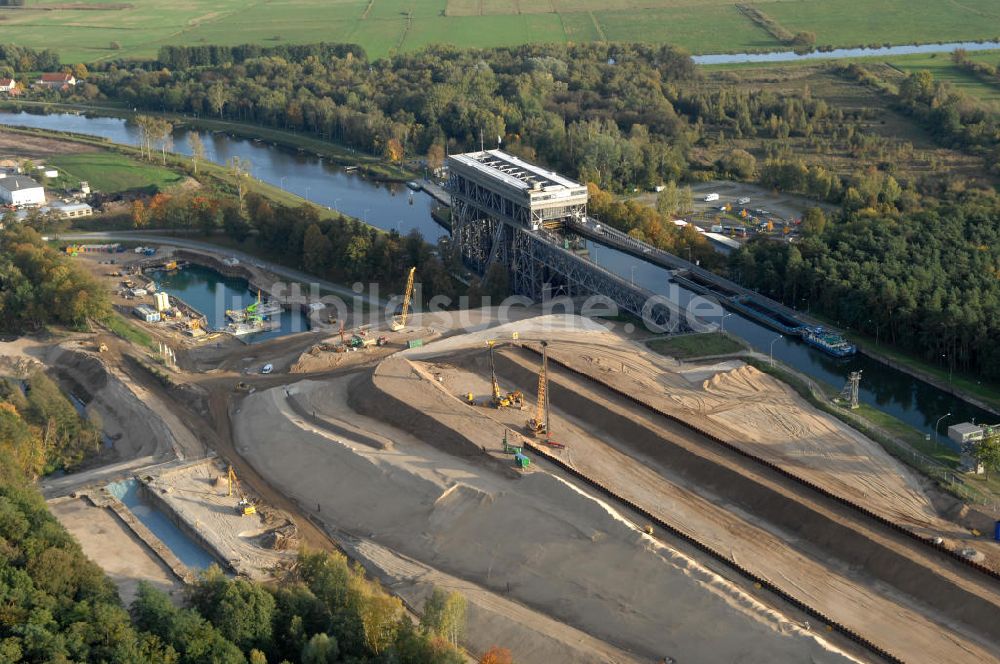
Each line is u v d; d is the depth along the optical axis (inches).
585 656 7362.2
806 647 7042.3
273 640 7224.4
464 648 7573.8
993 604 7460.6
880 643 7268.7
